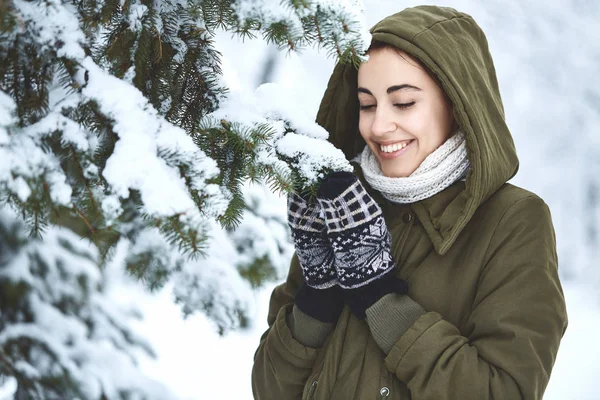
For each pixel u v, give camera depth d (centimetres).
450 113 151
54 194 114
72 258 218
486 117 148
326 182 140
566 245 791
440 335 137
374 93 150
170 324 417
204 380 392
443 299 146
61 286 214
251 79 721
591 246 795
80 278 217
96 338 224
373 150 155
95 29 130
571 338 588
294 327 156
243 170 139
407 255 153
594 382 513
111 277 252
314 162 141
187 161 121
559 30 882
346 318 151
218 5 128
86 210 120
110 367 212
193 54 141
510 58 873
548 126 848
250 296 189
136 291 263
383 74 147
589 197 817
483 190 144
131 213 169
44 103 124
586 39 878
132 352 230
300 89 746
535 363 133
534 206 145
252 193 251
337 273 147
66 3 129
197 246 115
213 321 183
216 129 136
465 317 145
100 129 124
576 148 836
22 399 184
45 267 212
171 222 114
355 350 148
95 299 229
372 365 145
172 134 122
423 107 147
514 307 137
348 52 127
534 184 830
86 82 122
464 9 894
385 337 141
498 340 136
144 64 137
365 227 141
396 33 145
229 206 138
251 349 427
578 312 664
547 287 138
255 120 137
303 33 124
